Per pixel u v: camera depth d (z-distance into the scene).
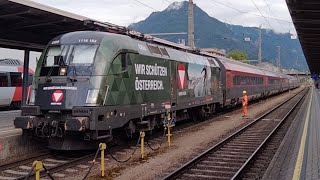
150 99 15.24
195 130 20.00
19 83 30.31
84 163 11.88
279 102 46.25
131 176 10.35
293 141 15.65
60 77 12.25
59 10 14.02
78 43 12.71
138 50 14.36
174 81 17.88
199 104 21.64
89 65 12.17
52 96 12.17
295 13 14.96
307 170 10.09
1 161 11.84
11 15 13.74
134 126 14.44
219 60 28.98
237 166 11.77
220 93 26.44
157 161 12.32
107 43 12.69
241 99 35.38
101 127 11.87
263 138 17.45
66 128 11.38
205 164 12.03
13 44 17.36
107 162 12.10
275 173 10.20
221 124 22.83
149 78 15.17
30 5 12.77
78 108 11.62
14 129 15.04
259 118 25.22
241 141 16.61
